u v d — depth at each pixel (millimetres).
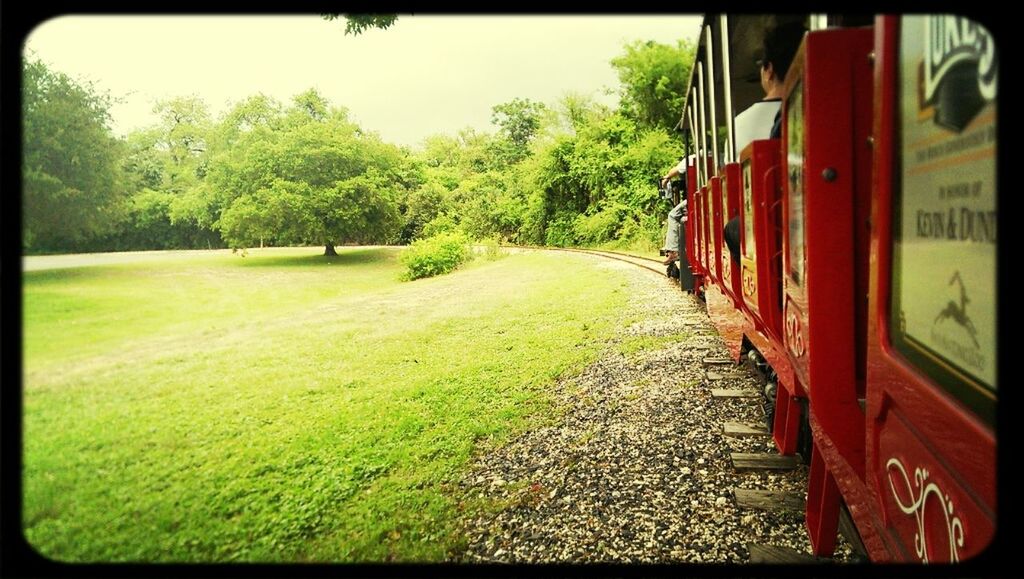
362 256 25094
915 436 1439
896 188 1521
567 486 3977
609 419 5133
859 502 1971
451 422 5617
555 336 9070
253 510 3984
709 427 4594
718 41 4895
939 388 1288
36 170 11953
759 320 3545
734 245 4582
